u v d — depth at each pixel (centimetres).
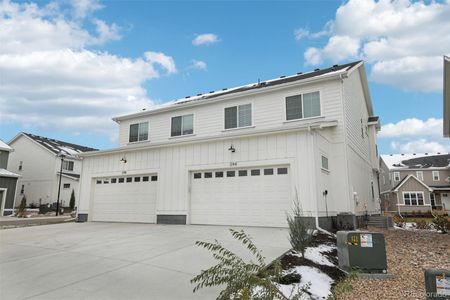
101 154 1550
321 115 1356
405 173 4016
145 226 1218
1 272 543
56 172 3309
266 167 1131
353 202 1276
